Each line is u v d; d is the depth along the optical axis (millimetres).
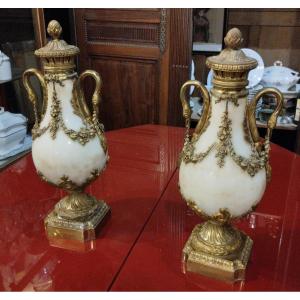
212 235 737
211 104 646
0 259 764
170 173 1104
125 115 2053
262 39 2129
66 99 755
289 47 2111
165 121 1970
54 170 771
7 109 1896
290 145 2154
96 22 1925
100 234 839
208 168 644
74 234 813
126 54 1924
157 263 748
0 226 872
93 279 706
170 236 830
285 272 718
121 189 1020
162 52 1844
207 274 712
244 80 621
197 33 2152
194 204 683
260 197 681
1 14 1785
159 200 969
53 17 2037
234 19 2109
